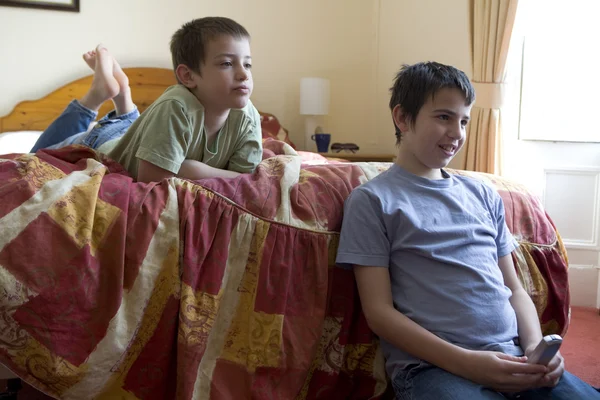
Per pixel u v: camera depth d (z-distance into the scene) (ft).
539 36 7.12
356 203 3.30
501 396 2.81
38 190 2.85
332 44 10.58
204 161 4.05
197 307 2.97
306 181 3.60
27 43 8.91
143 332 2.90
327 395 3.38
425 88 3.26
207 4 9.82
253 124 4.25
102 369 2.79
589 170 7.06
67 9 9.02
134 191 3.06
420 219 3.26
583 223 7.18
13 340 2.61
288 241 3.23
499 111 6.84
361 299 3.21
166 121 3.54
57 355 2.65
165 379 2.93
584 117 7.13
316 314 3.24
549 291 3.95
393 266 3.27
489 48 6.75
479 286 3.15
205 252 3.05
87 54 4.96
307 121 10.16
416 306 3.12
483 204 3.60
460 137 3.28
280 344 3.08
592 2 6.95
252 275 3.15
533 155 7.25
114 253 2.82
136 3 9.42
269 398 3.04
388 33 10.09
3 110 8.93
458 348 2.88
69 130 4.73
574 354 5.26
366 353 3.44
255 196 3.27
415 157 3.46
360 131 10.79
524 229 4.01
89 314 2.75
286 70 10.44
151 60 9.62
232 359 3.06
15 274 2.60
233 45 3.62
